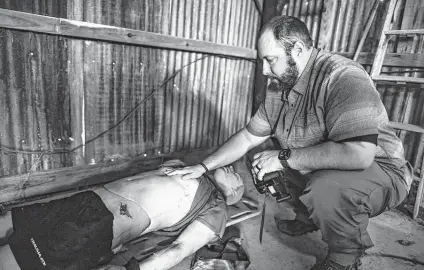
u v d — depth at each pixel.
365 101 1.38
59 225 1.22
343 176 1.47
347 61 1.56
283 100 1.80
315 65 1.62
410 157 2.75
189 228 1.61
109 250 1.30
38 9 1.98
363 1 2.89
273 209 2.46
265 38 1.55
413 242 2.13
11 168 2.15
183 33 2.82
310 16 3.26
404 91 2.72
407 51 2.69
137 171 2.81
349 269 1.52
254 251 1.87
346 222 1.44
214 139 3.44
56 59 2.14
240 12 3.30
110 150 2.60
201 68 3.06
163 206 1.56
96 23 2.25
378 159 1.70
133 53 2.51
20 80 2.04
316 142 1.67
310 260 1.81
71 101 2.29
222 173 1.94
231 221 1.92
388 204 1.64
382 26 2.80
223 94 3.38
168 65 2.78
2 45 1.92
